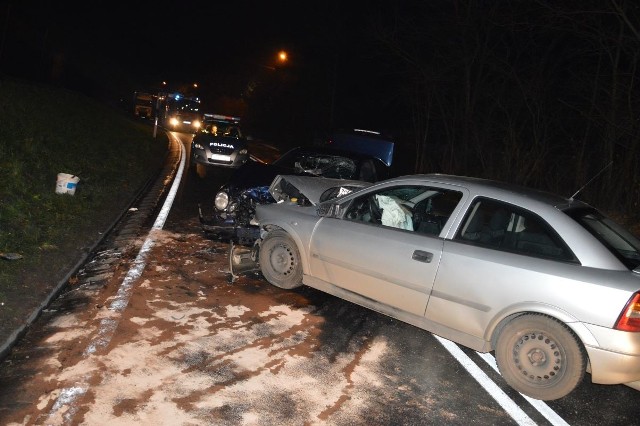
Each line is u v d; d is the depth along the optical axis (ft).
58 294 19.33
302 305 20.29
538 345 14.94
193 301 19.65
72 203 30.96
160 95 144.87
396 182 18.88
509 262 15.51
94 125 68.18
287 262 21.31
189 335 16.80
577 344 14.43
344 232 19.19
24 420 11.83
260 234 22.52
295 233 20.74
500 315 15.48
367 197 19.43
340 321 19.17
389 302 17.97
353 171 32.99
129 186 42.60
